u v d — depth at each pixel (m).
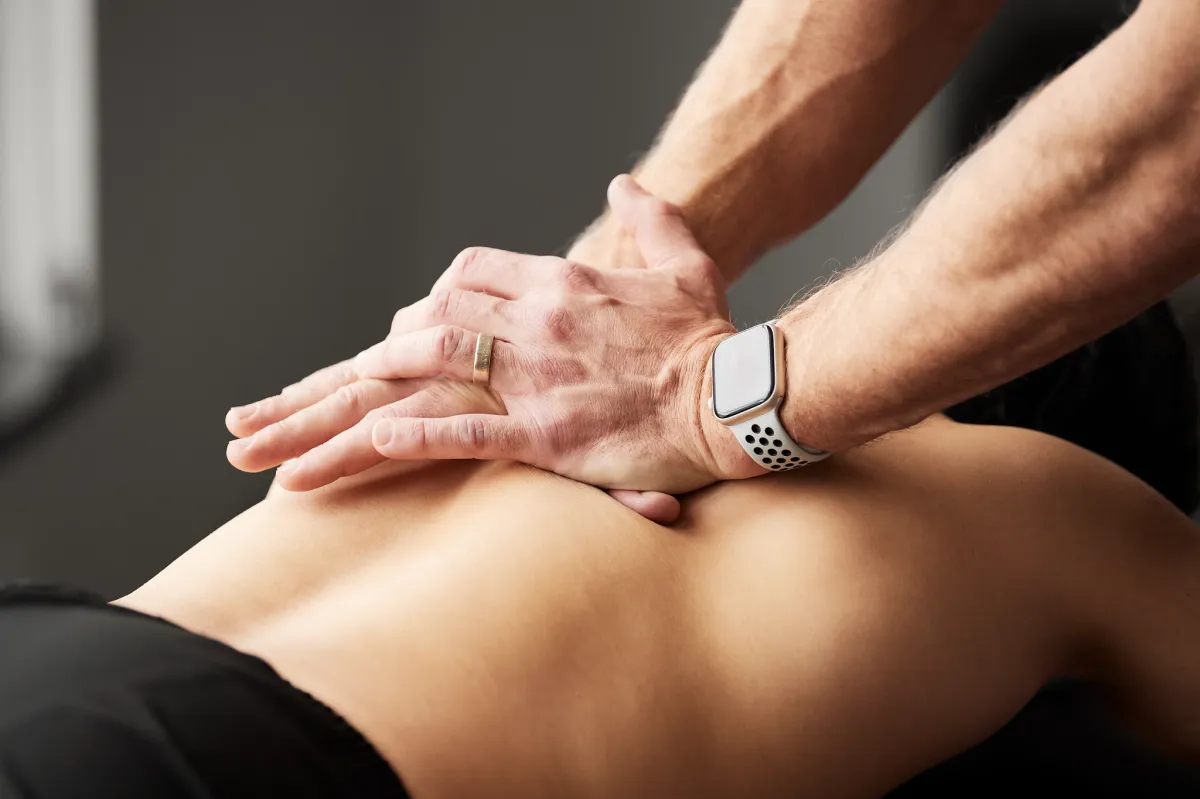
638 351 0.95
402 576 0.81
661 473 0.91
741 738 0.80
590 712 0.74
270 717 0.63
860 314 0.83
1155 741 1.02
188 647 0.66
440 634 0.73
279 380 2.69
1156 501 0.96
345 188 2.73
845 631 0.83
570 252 1.21
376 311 2.79
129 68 2.43
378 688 0.69
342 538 0.87
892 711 0.85
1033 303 0.75
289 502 0.91
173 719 0.61
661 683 0.77
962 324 0.77
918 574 0.86
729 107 1.21
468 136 2.76
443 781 0.66
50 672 0.63
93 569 2.22
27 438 2.24
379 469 0.94
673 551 0.84
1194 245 0.71
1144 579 0.92
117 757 0.60
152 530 2.36
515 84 2.73
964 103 1.67
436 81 2.74
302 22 2.63
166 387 2.52
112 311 2.46
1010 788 1.05
